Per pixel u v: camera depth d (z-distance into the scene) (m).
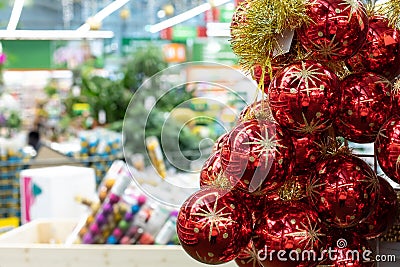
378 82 0.93
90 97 6.43
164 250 1.61
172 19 7.04
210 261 0.92
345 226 0.92
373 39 0.97
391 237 1.08
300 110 0.86
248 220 0.92
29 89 9.65
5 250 1.65
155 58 6.50
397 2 0.98
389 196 1.00
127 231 2.02
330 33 0.87
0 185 4.47
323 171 0.91
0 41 9.02
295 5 0.87
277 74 0.89
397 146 0.91
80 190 3.31
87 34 6.30
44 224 2.34
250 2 0.94
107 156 4.94
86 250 1.64
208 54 6.36
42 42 9.46
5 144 4.79
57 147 6.24
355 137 0.95
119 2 6.23
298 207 0.92
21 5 4.62
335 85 0.87
